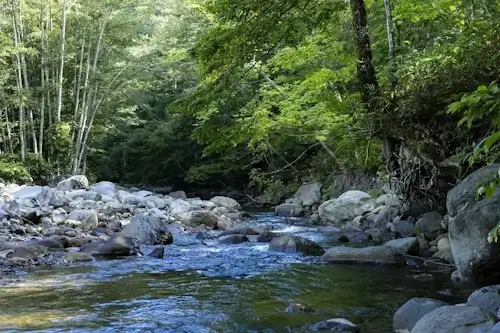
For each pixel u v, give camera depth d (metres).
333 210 13.01
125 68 22.33
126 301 5.38
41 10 20.95
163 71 23.88
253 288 5.98
